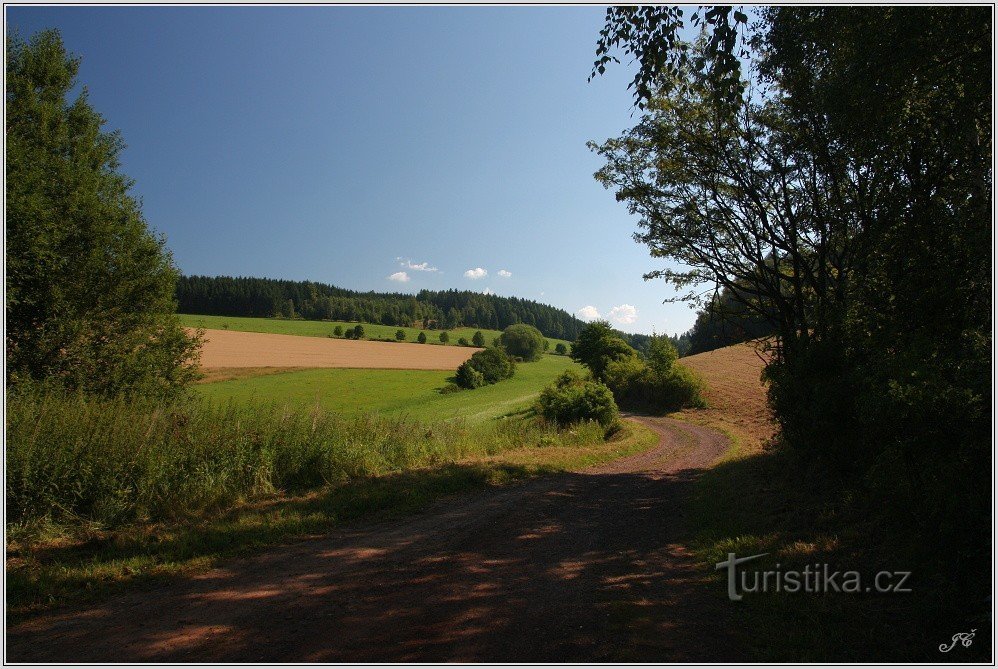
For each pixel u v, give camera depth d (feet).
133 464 27.48
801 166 41.06
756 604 15.48
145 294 62.13
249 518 26.53
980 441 15.07
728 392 157.38
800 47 31.81
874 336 25.25
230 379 211.41
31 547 21.44
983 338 17.97
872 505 23.61
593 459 61.31
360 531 25.95
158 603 16.57
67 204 55.98
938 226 25.23
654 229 52.34
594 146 50.60
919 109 29.40
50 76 60.49
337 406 174.60
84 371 54.85
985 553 13.79
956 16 22.91
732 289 51.08
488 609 15.79
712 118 43.29
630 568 19.76
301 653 13.03
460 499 34.32
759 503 29.60
